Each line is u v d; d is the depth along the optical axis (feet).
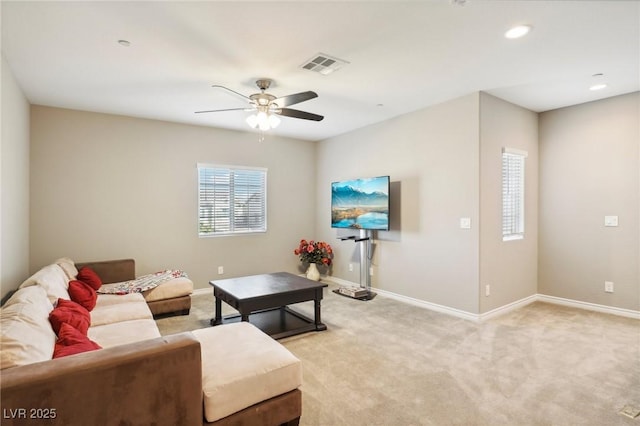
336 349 9.90
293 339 10.69
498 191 13.03
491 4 6.96
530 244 14.79
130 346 4.99
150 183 15.71
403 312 13.46
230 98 12.70
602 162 13.33
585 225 13.83
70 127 13.96
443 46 8.78
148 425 4.83
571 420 6.52
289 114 11.43
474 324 12.00
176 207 16.39
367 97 12.87
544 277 15.06
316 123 16.74
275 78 10.90
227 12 7.17
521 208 14.47
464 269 12.71
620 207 12.89
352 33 8.11
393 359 9.20
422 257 14.30
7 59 9.31
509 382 7.94
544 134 15.03
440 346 10.07
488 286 12.62
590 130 13.62
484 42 8.57
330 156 19.90
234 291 11.07
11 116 10.05
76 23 7.56
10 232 10.03
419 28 7.89
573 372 8.40
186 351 5.10
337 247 19.47
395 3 6.90
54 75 10.48
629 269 12.69
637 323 12.01
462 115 12.76
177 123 16.37
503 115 13.29
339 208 17.89
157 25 7.68
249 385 5.71
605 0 6.82
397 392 7.54
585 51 9.09
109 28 7.79
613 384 7.82
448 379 8.09
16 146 10.80
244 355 6.31
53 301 7.97
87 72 10.28
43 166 13.44
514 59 9.59
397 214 15.47
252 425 5.70
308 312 13.42
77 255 14.14
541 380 8.02
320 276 20.67
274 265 19.57
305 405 7.04
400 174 15.33
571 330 11.34
